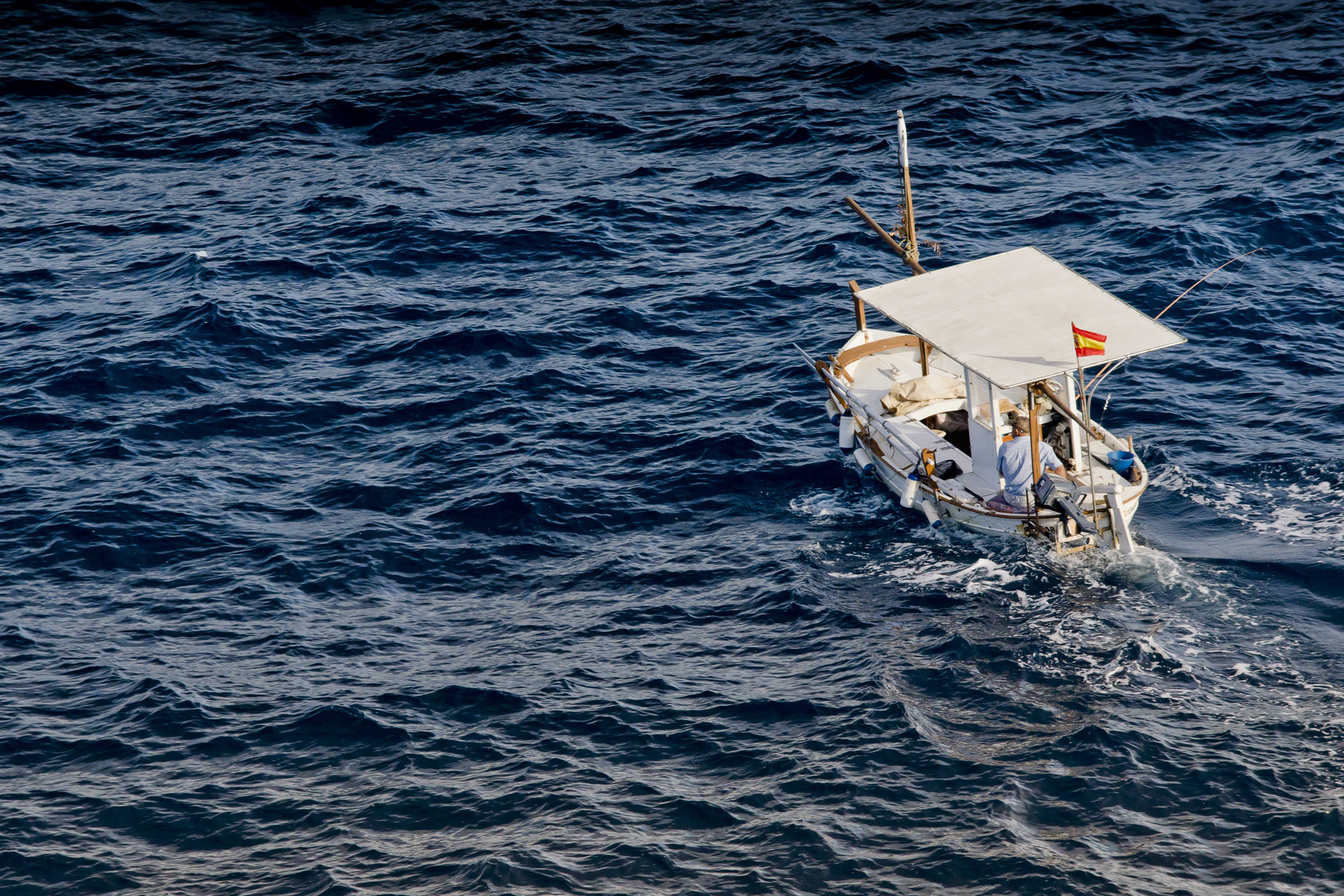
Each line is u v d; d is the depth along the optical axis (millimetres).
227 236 118000
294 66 159875
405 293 107938
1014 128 132125
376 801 55500
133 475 83312
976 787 54656
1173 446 80750
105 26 172500
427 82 152500
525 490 80375
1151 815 52562
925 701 60562
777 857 51406
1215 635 63875
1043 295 76062
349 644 67312
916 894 49250
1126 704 59188
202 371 95875
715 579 72250
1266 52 143625
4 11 174750
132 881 51406
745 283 107375
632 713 60844
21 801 55969
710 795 55219
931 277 80000
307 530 77562
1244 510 73750
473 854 52000
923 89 142500
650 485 81625
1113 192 117000
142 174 133500
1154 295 99250
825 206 119875
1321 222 106875
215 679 64375
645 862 51344
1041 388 71062
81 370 95188
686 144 135250
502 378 94438
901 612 67688
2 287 109875
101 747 59375
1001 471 71750
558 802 54938
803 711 60312
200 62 161875
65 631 68438
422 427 88875
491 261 112875
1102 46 149875
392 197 124938
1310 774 53906
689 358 96875
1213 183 116062
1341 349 90312
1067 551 71250
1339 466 76625
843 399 82500
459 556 75188
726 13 171250
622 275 109625
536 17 171750
